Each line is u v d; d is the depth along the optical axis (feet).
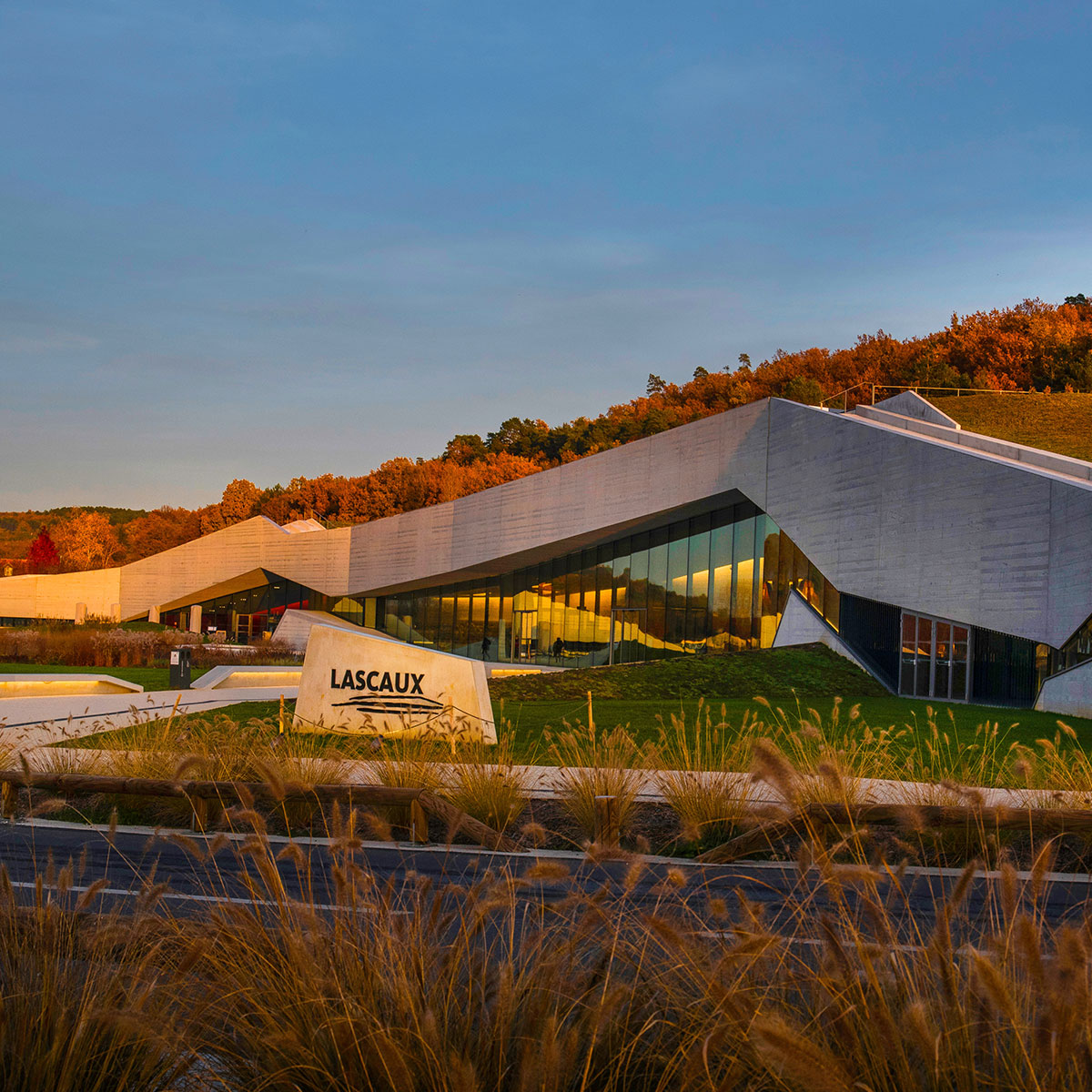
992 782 34.78
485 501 157.48
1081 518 66.28
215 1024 10.89
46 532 348.18
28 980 11.19
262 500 357.20
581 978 10.84
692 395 321.52
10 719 54.95
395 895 13.38
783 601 114.11
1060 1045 8.15
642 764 33.04
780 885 23.17
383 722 50.90
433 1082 9.28
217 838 13.46
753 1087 9.31
